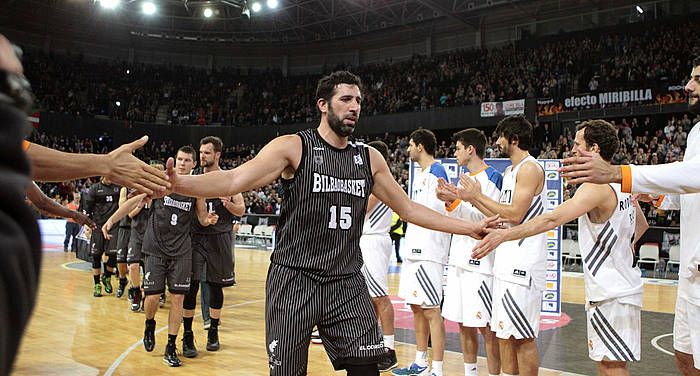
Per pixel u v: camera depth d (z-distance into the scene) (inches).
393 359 195.6
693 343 107.3
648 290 403.9
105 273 339.9
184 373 181.5
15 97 26.5
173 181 89.3
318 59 1190.3
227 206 206.8
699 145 107.5
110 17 1087.6
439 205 184.2
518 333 136.1
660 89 645.9
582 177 95.3
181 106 1090.1
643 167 95.0
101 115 1026.1
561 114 722.8
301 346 103.1
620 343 116.8
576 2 887.1
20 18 1043.9
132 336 230.5
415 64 1005.8
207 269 212.5
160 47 1191.6
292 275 103.7
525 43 877.8
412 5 991.0
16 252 23.9
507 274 138.4
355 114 105.8
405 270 185.6
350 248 107.6
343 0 981.2
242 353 209.6
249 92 1122.7
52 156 78.2
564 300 359.6
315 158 104.7
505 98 796.6
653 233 514.9
